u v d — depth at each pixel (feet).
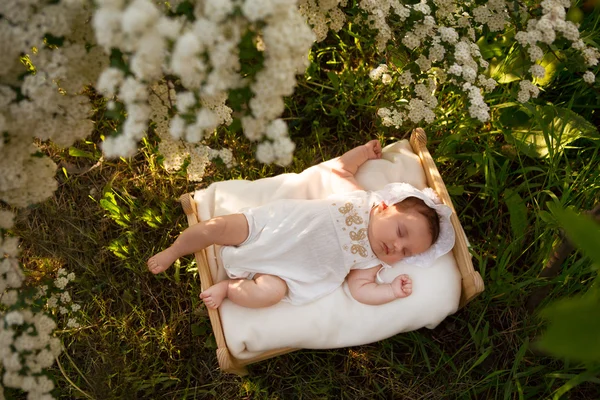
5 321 4.72
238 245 6.29
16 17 4.02
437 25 6.14
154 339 6.93
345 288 6.35
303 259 6.21
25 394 6.31
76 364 6.81
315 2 5.39
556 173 7.32
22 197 4.81
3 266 4.75
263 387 6.72
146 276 7.20
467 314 6.99
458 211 7.54
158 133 4.88
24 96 4.47
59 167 7.64
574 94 7.02
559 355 2.29
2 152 4.51
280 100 4.29
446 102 7.66
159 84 4.64
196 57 3.82
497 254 7.08
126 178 7.67
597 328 2.13
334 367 6.81
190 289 7.21
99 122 7.60
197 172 5.16
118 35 3.67
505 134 7.25
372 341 6.22
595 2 7.07
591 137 7.01
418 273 6.28
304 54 4.67
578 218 2.35
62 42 4.38
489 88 6.08
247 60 4.41
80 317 6.93
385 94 7.65
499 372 6.33
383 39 5.87
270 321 6.05
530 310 6.74
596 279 5.88
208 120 4.15
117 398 6.52
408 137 7.89
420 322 6.22
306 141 7.98
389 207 6.32
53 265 7.20
